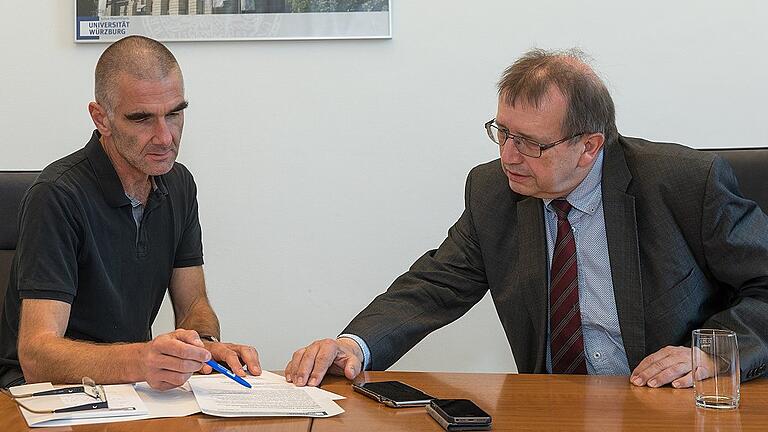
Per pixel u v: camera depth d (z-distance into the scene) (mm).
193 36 2668
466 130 2676
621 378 1618
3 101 2711
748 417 1331
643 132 2650
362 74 2680
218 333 2039
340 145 2697
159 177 1968
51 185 1772
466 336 2719
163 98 1773
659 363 1565
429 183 2691
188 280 2123
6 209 2023
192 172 2717
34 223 1739
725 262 1764
